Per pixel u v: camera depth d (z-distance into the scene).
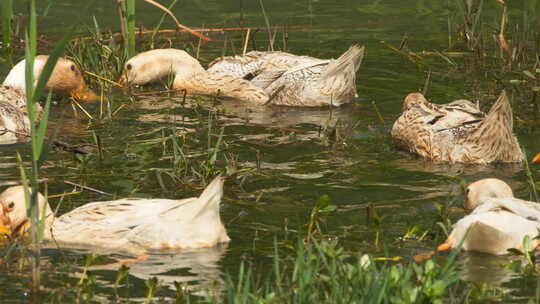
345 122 18.52
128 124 18.38
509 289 10.01
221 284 10.30
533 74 20.88
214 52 23.95
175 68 22.12
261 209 13.05
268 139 17.16
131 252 11.59
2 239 12.36
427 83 19.84
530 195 13.56
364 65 22.52
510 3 27.27
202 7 27.89
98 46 22.23
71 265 11.08
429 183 14.44
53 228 12.31
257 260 11.07
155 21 26.25
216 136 17.36
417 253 11.28
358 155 16.17
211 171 14.47
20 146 16.86
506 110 15.48
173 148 16.36
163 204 12.27
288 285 9.90
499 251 11.20
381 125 18.27
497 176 14.87
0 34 24.06
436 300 9.23
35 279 10.18
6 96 19.22
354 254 11.19
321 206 11.55
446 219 12.12
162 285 10.30
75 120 18.75
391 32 25.23
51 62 10.85
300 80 20.36
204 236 11.72
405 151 16.59
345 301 9.22
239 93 21.31
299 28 25.58
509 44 23.23
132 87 22.02
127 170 15.15
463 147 15.84
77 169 15.20
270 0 28.62
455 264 10.20
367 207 12.46
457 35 24.73
